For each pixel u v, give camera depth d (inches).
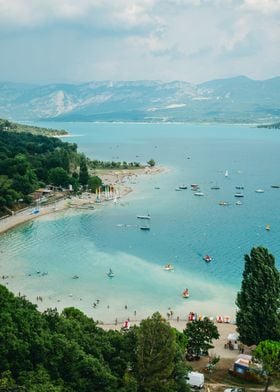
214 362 4744.1
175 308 6584.6
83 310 6437.0
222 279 7647.6
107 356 3503.9
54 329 3484.3
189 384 3897.6
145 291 7150.6
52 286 7263.8
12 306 3334.2
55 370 3034.0
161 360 3371.1
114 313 6378.0
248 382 4458.7
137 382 3284.9
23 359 2957.7
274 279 5068.9
